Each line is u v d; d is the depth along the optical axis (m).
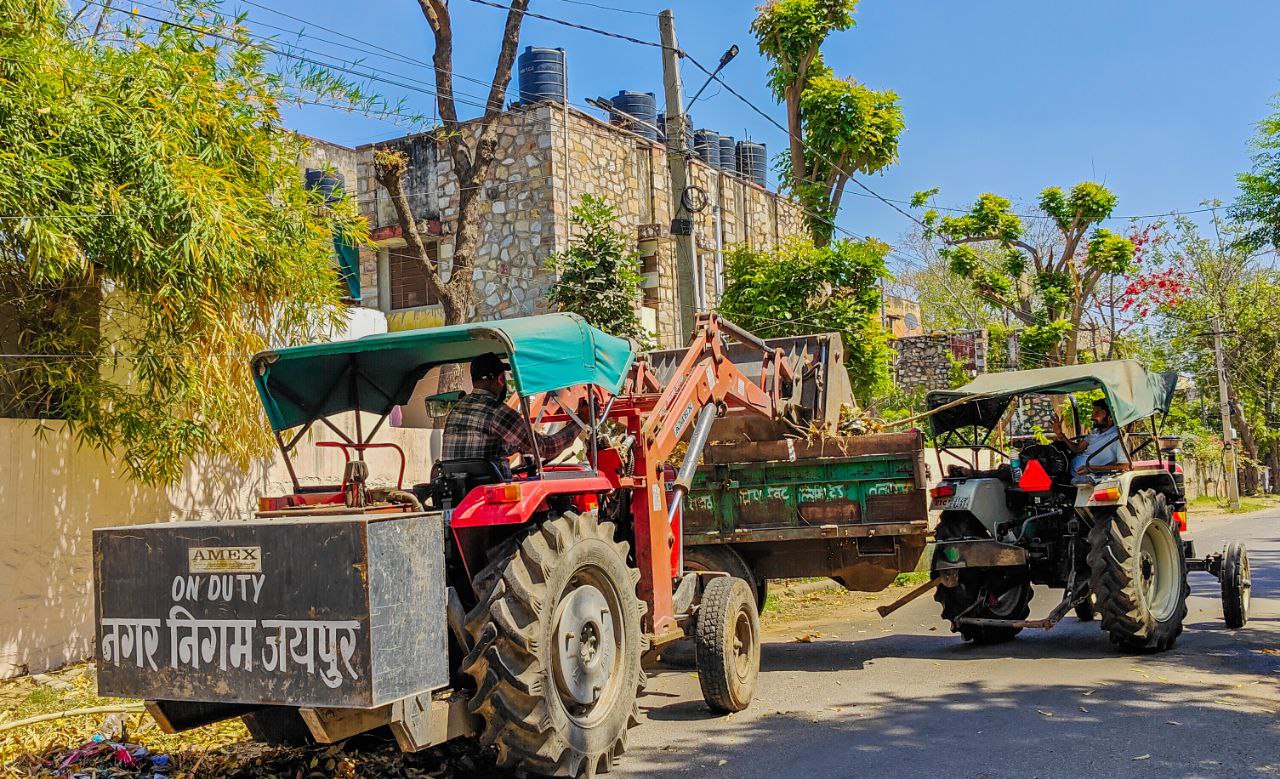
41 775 5.37
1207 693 6.93
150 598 4.68
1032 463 8.70
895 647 9.45
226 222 7.48
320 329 9.68
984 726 6.26
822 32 19.69
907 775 5.34
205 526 4.58
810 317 17.12
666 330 18.80
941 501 8.98
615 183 18.25
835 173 19.67
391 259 18.33
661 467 6.69
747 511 9.11
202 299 7.64
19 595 7.83
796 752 5.85
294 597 4.36
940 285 46.72
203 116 8.00
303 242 8.93
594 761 5.31
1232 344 44.66
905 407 24.69
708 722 6.68
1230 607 9.65
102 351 8.05
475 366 5.98
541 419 6.62
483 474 5.44
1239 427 48.34
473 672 4.86
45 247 6.61
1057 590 13.63
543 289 16.66
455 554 5.39
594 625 5.46
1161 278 37.50
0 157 6.23
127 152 7.11
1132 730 6.04
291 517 5.10
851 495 8.78
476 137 17.30
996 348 33.06
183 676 4.57
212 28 8.42
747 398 8.31
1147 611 8.39
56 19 7.62
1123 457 9.06
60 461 8.18
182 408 8.31
